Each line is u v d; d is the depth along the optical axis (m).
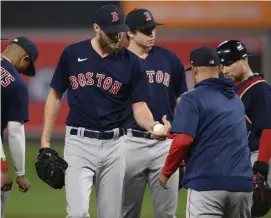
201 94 19.36
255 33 68.12
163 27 65.25
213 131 19.19
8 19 68.88
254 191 21.53
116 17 20.67
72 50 21.56
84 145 21.44
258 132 22.58
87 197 21.20
